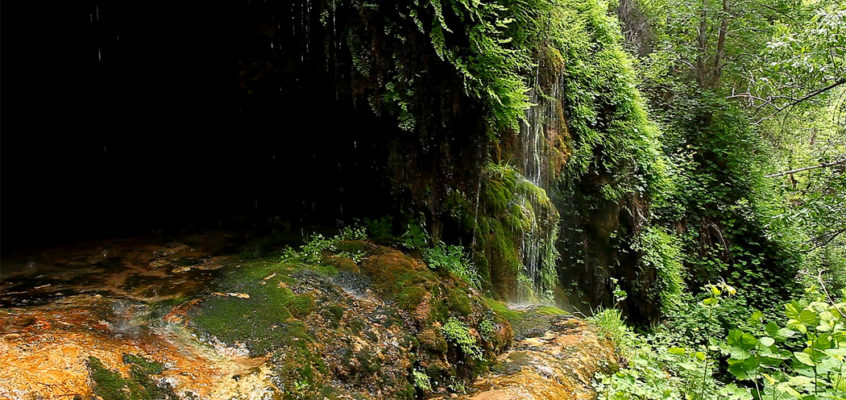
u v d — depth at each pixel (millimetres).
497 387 3137
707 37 12562
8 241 4633
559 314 5020
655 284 8727
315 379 2537
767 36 11102
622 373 3660
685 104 11828
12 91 5629
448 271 4418
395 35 3908
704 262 10383
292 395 2357
